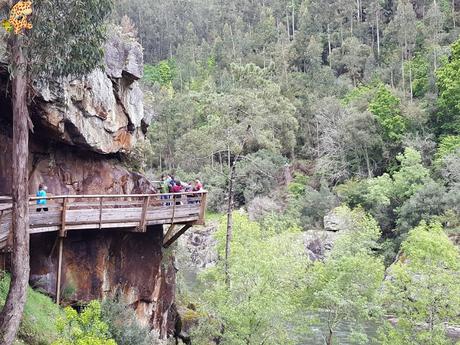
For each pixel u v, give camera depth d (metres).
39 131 16.56
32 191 16.59
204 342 21.02
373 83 75.44
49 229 14.16
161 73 106.06
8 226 13.09
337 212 47.66
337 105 64.69
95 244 16.70
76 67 12.36
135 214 16.67
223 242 26.72
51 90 14.93
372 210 48.91
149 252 19.17
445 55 66.31
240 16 118.12
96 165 19.34
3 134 16.27
